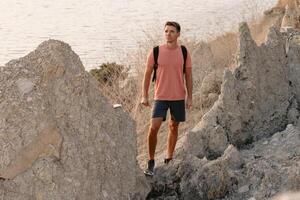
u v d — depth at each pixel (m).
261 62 8.42
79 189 5.62
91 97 6.24
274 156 6.95
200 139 7.58
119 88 12.16
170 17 58.62
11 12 87.25
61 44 6.07
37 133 5.50
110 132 6.34
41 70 5.84
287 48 8.97
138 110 10.84
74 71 6.09
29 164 5.44
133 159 6.52
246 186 6.41
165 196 6.81
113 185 6.08
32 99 5.58
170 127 7.47
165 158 7.59
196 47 12.72
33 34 61.53
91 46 41.47
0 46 53.22
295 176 6.04
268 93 8.41
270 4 25.77
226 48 13.98
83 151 5.81
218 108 7.91
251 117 8.09
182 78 7.35
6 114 5.48
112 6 83.50
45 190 5.43
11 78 5.71
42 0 100.25
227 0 71.50
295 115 8.44
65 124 5.81
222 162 6.56
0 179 5.36
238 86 8.09
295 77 8.77
